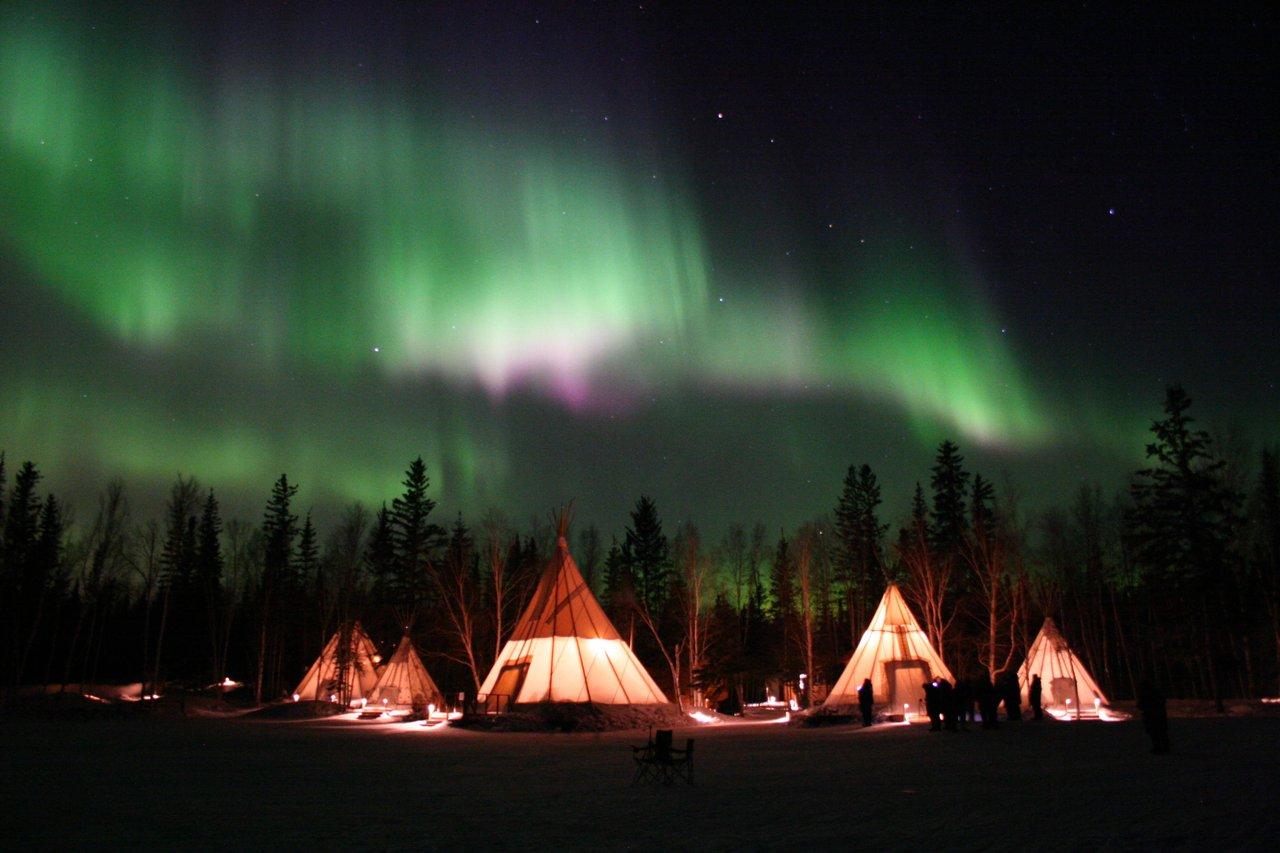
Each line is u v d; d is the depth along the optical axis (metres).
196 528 79.62
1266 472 51.22
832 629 74.31
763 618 80.06
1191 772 16.11
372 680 58.84
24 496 71.38
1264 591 49.38
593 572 85.62
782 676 76.94
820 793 14.36
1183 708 43.62
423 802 13.98
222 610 79.88
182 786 16.39
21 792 15.52
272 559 76.81
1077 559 65.44
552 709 36.50
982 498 70.75
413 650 55.47
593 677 38.66
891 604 41.50
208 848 10.08
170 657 71.38
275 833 11.09
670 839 10.38
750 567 82.75
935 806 12.59
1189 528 48.41
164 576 69.12
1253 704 42.03
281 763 21.22
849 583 76.25
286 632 75.69
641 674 40.59
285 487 83.62
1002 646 55.03
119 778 17.88
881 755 21.11
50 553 69.81
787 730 34.78
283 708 52.31
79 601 77.12
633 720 36.78
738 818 11.91
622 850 9.73
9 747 26.97
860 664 40.28
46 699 57.62
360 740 30.48
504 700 38.72
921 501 72.62
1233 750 20.34
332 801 14.18
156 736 33.03
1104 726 29.38
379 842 10.41
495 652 52.44
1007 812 11.89
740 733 32.47
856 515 80.50
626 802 13.73
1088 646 63.59
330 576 72.12
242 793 15.29
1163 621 50.78
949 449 73.00
